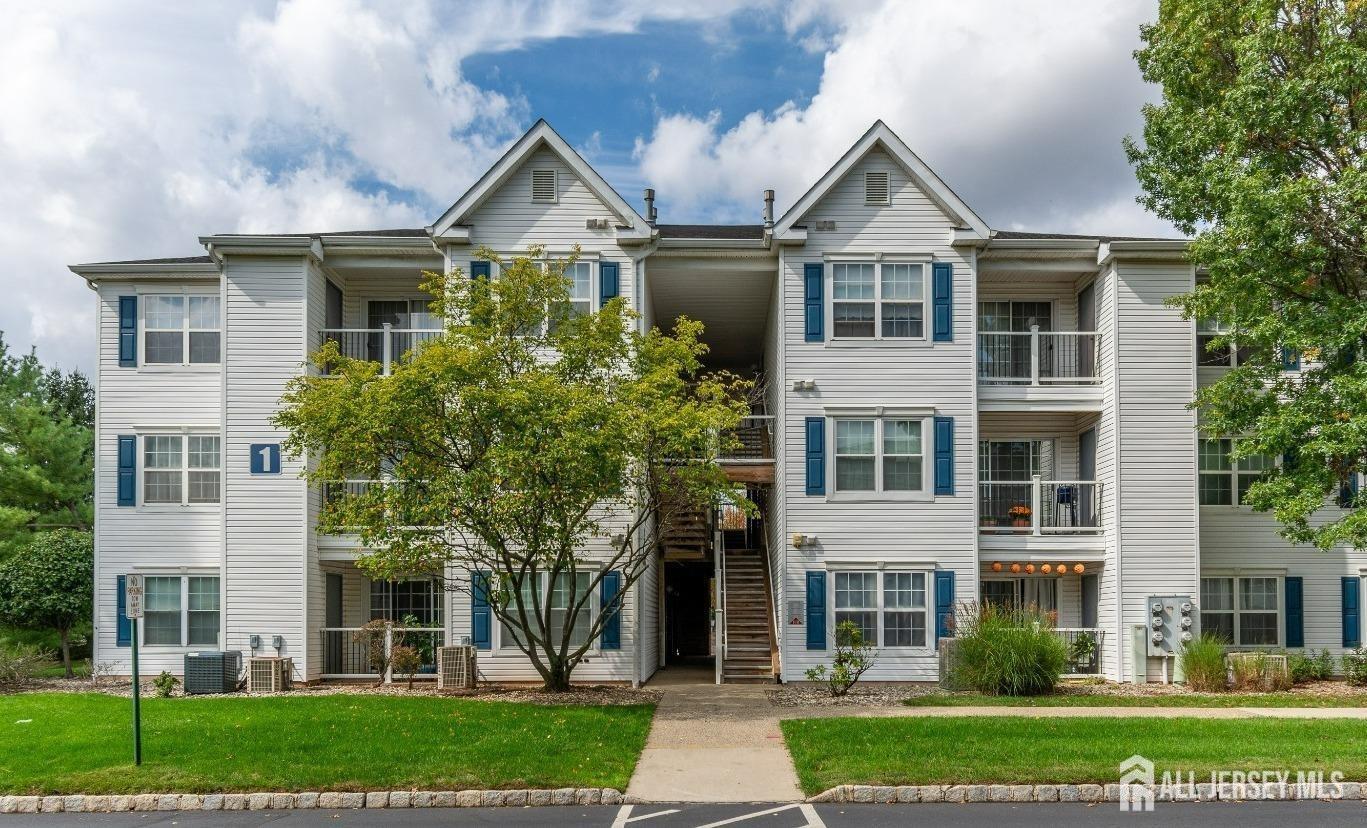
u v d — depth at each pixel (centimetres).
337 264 2281
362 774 1206
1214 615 2328
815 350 2231
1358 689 1986
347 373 1798
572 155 2225
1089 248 2270
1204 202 2031
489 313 1833
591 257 2231
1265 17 1836
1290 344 1780
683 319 1962
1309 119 1789
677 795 1169
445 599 2203
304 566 2169
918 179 2241
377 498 1761
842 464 2220
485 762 1258
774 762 1315
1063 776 1168
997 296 2461
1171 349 2222
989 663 1877
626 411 1692
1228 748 1297
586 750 1333
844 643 2067
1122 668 2152
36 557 2344
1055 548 2242
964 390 2231
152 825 1082
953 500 2206
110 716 1565
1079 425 2434
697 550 2450
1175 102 2062
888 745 1334
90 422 4681
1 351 3378
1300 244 1791
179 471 2294
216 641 2259
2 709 1639
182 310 2316
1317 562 2341
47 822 1101
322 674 2239
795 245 2241
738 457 2475
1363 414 1694
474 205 2214
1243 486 2350
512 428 1656
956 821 1056
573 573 1947
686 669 2461
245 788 1174
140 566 2273
